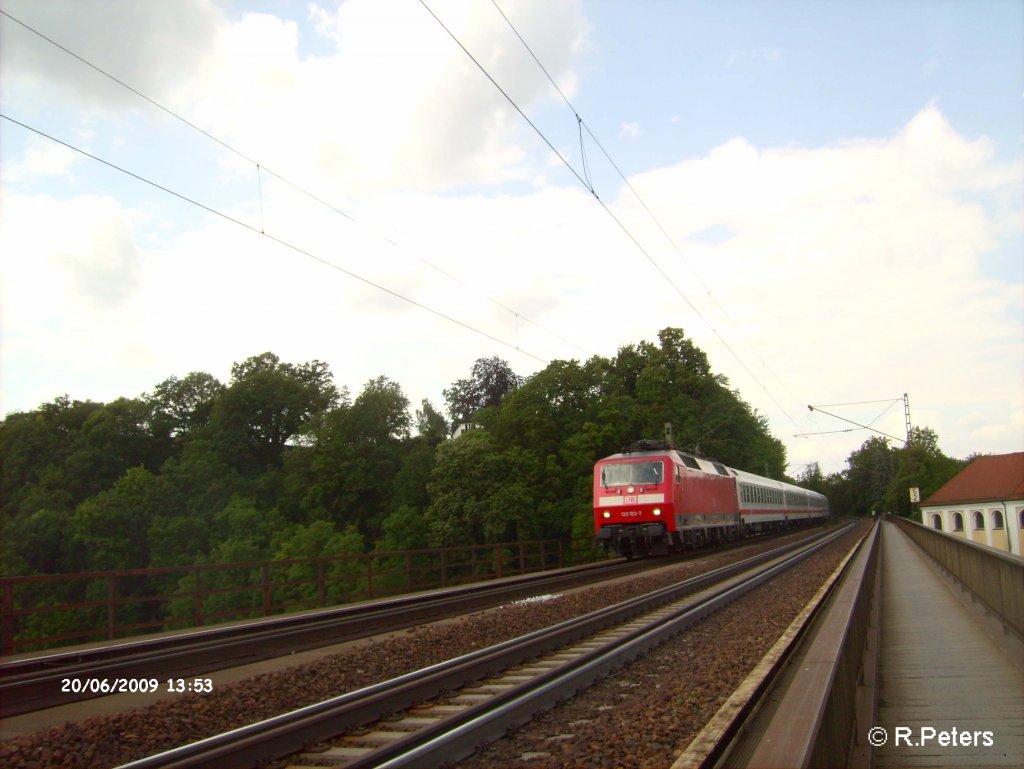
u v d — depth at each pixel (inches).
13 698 344.2
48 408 2812.5
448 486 1955.0
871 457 5477.4
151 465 2736.2
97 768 254.7
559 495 2044.8
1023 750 244.1
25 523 1956.2
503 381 3090.6
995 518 2480.3
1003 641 421.1
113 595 536.7
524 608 649.6
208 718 311.3
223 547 1936.5
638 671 386.9
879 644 426.6
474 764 248.1
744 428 2458.2
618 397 2186.3
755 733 258.4
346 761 255.6
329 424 2349.9
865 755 231.1
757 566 1043.3
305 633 523.2
